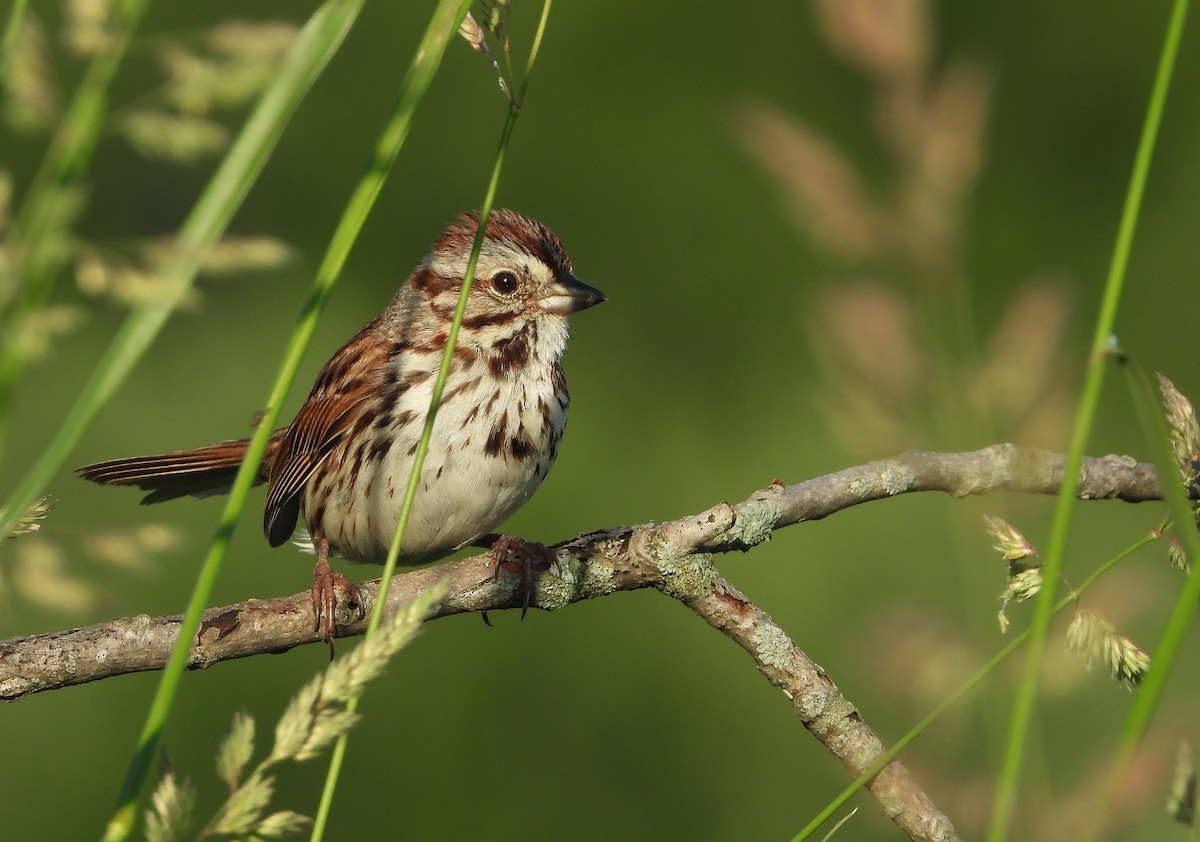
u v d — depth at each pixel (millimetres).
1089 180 18812
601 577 6418
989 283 18328
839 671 14305
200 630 5789
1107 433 16938
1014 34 19109
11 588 2791
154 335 3023
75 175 2561
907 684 3215
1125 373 3346
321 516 8484
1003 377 2918
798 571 15195
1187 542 3289
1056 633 3822
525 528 16766
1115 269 3314
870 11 2729
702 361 18219
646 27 19406
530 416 8156
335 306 18516
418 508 8109
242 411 17141
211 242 2582
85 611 2828
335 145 19672
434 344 8148
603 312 18438
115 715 14477
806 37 19078
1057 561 3176
